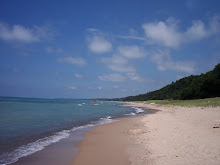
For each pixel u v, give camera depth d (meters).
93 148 9.70
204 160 6.63
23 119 20.75
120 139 11.56
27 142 10.84
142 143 10.09
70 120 21.48
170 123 16.98
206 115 21.38
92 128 15.93
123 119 22.88
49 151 9.19
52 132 13.98
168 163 6.67
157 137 11.17
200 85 56.88
